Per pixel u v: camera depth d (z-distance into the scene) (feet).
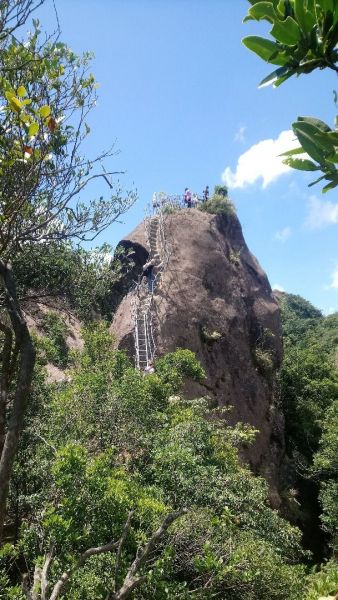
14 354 10.67
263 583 19.62
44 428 25.61
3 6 11.62
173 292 61.16
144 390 33.19
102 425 28.50
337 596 10.52
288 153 3.94
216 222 76.02
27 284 19.13
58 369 39.81
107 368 37.01
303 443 74.02
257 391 65.36
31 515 22.34
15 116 11.07
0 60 12.39
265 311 74.43
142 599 16.39
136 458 28.37
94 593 15.66
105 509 17.52
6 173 12.24
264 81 3.96
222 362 61.31
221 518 23.70
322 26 3.71
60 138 13.75
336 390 77.30
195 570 19.38
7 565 20.31
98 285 22.17
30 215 14.49
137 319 53.67
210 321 62.13
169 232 68.74
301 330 157.89
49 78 12.92
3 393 10.49
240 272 74.74
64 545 15.62
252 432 41.65
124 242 68.49
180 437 29.86
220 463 29.78
